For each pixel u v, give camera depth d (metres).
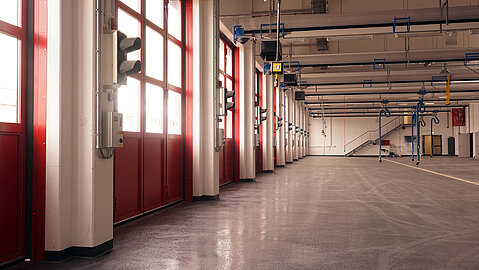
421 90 21.09
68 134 4.28
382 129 39.28
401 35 11.89
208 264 4.07
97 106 4.33
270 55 10.71
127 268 3.94
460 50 13.75
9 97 4.08
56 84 4.16
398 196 9.54
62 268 3.93
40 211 4.19
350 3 13.17
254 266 4.01
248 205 8.13
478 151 30.75
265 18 10.59
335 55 14.68
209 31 9.01
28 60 4.25
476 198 9.19
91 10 4.33
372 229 5.83
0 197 3.96
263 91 17.44
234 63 13.86
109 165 4.62
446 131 37.94
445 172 17.31
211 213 7.17
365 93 23.25
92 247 4.30
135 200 6.63
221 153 12.02
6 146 4.02
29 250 4.21
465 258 4.32
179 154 8.62
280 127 21.31
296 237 5.30
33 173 4.20
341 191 10.55
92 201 4.30
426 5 12.83
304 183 12.77
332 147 39.97
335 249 4.68
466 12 9.66
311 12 12.54
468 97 26.11
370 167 21.06
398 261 4.20
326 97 29.80
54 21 4.18
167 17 7.86
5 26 3.98
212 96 8.98
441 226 6.06
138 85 6.70
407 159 31.23
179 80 8.73
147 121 7.14
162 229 5.79
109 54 4.51
